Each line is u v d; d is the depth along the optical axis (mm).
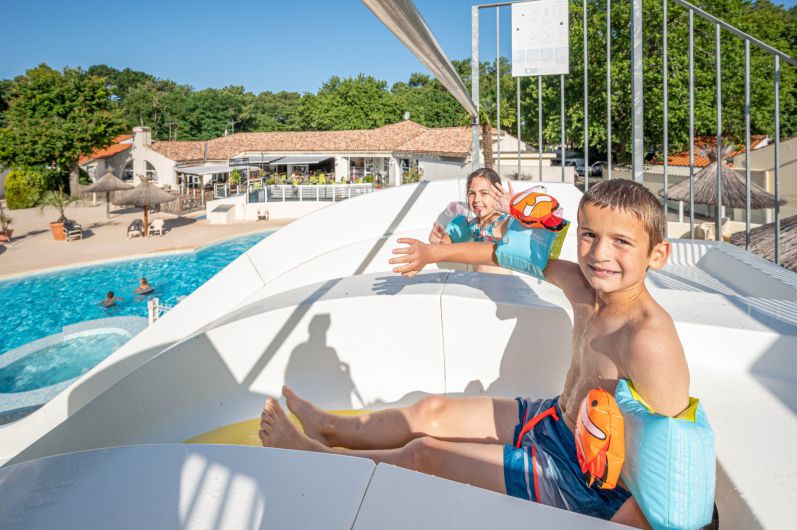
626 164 28672
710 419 1325
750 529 997
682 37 22828
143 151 39750
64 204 22922
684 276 3184
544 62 4281
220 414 2484
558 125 26719
